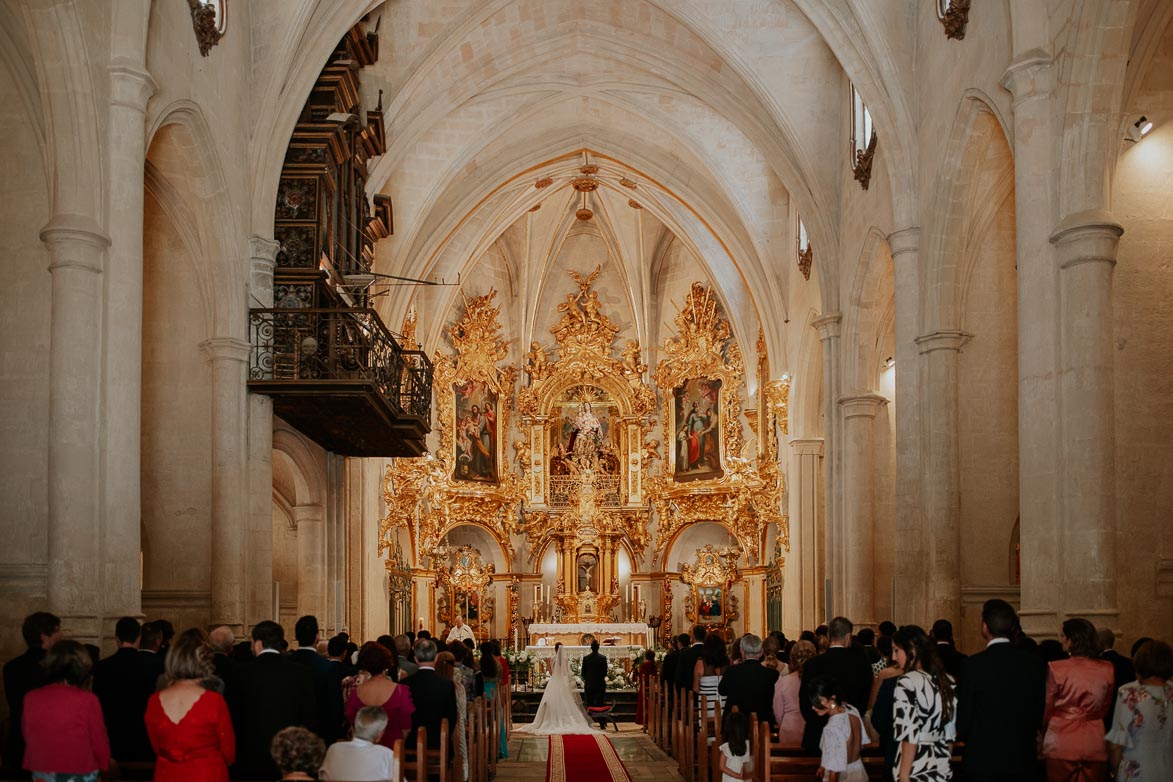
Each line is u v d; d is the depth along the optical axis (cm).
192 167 1764
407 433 2264
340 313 1936
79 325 1320
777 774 1036
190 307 1842
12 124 1453
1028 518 1419
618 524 3994
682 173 3381
